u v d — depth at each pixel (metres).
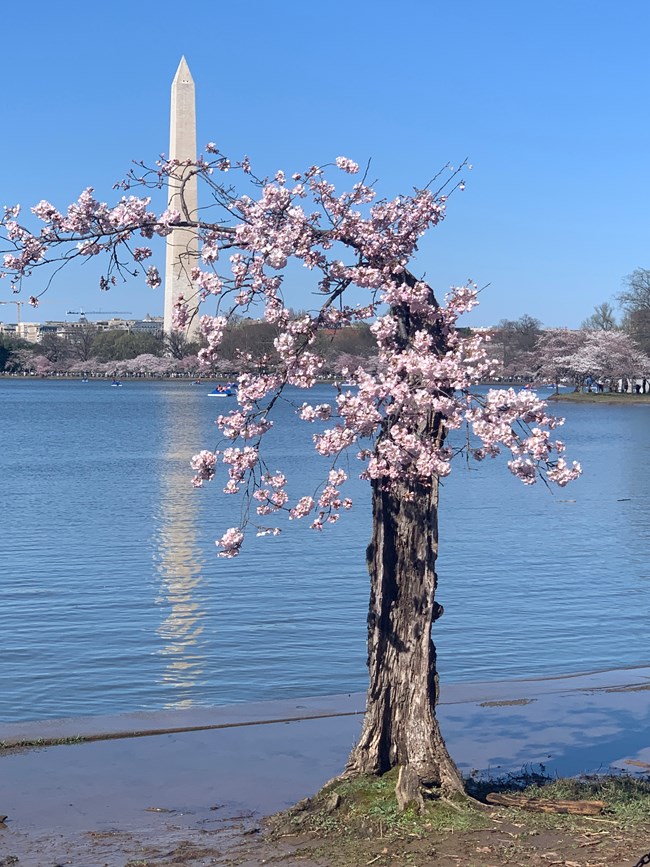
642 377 130.12
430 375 8.11
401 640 8.84
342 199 8.70
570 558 24.55
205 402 118.94
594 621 18.19
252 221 8.55
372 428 8.46
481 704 13.30
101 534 27.28
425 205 8.74
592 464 51.50
